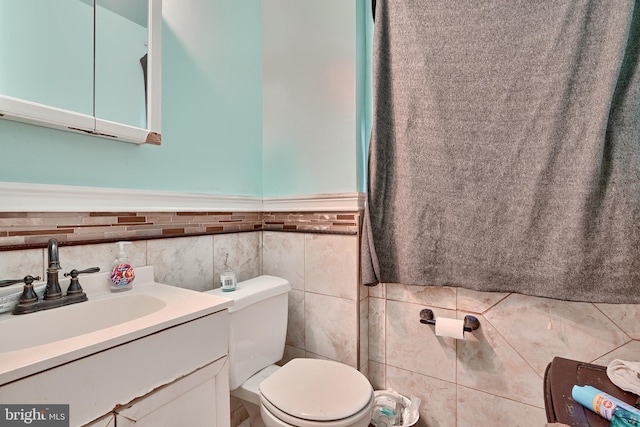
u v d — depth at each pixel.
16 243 0.78
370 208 1.27
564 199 0.96
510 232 1.05
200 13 1.30
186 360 0.72
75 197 0.89
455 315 1.22
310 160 1.49
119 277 0.93
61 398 0.51
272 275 1.58
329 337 1.40
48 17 0.85
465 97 1.10
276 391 0.99
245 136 1.53
